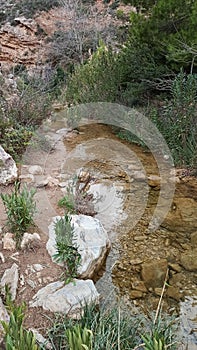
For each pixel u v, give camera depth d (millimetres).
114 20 14211
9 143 4395
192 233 3279
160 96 6027
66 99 7438
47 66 11320
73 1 14641
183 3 5367
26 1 15688
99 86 6566
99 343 1867
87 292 2389
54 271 2604
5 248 2773
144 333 2000
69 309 2268
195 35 5023
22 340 1733
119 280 2705
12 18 14977
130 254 2998
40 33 14695
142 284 2666
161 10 5430
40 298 2352
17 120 4859
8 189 3627
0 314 2107
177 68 5574
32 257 2723
